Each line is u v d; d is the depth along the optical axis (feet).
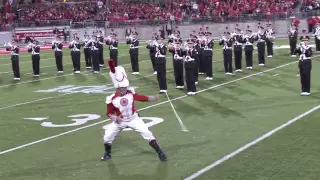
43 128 35.58
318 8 128.77
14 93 53.52
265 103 40.88
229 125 33.71
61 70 70.95
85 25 141.69
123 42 134.72
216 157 26.45
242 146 28.32
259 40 66.44
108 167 25.59
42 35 140.87
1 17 148.87
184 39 133.28
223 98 44.04
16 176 24.76
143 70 69.05
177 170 24.54
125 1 155.43
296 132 30.89
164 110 39.81
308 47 43.24
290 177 22.80
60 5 157.48
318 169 23.73
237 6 138.10
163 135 31.83
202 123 34.68
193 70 46.21
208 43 55.98
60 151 29.12
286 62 69.21
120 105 25.53
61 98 48.47
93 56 68.23
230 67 59.67
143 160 26.61
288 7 133.59
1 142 31.99
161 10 147.33
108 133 26.45
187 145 29.19
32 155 28.55
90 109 41.98
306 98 42.32
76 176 24.34
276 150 27.20
